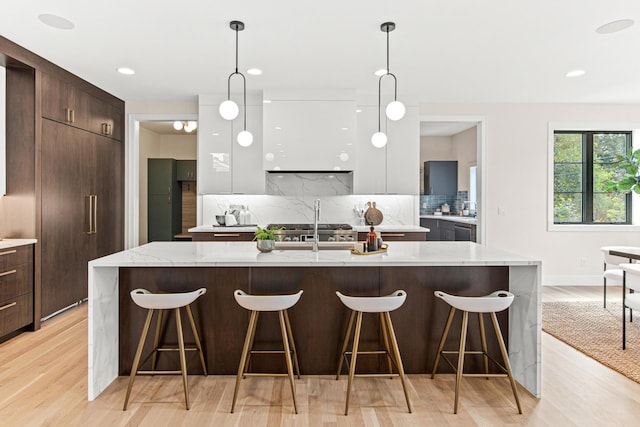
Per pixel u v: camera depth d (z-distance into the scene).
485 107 5.46
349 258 2.57
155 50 3.55
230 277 2.79
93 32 3.16
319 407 2.37
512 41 3.34
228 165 5.08
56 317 4.05
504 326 2.85
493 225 5.49
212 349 2.80
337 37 3.25
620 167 5.80
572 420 2.24
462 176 7.90
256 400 2.45
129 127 5.39
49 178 3.88
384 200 5.52
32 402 2.40
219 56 3.69
